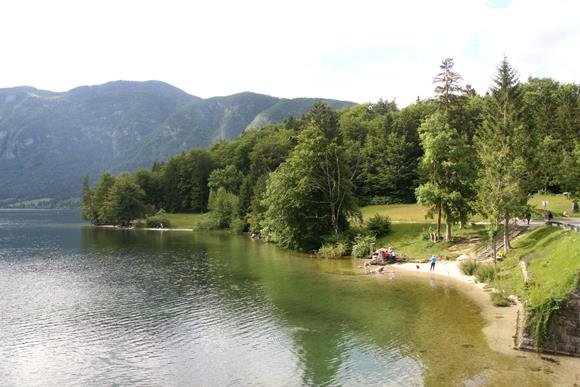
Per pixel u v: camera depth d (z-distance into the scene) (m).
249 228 127.12
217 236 119.12
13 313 43.03
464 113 80.81
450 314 37.81
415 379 25.67
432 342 31.34
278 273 60.22
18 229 155.00
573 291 28.50
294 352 31.05
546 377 25.27
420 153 116.88
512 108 62.81
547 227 53.91
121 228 154.12
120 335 36.03
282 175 82.88
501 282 45.06
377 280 53.50
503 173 51.56
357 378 26.41
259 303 44.44
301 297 46.28
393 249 71.44
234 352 31.59
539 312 29.08
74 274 63.34
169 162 185.25
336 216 80.00
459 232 69.69
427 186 64.75
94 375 28.44
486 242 60.75
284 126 193.12
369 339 32.75
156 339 34.91
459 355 28.80
